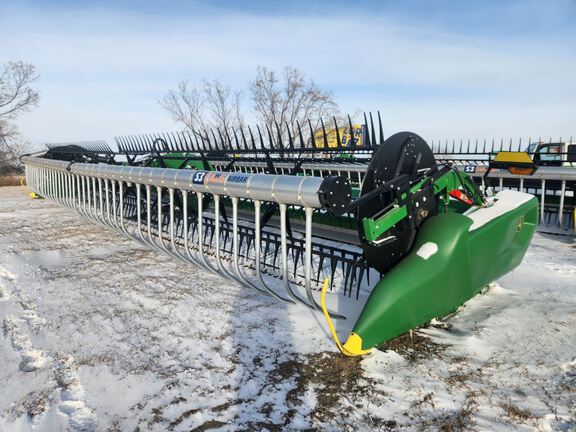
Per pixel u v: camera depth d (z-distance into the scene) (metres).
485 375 2.86
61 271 5.29
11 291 4.59
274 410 2.54
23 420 2.48
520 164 5.73
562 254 6.12
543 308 3.92
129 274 5.11
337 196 2.77
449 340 3.35
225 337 3.46
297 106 24.61
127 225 7.38
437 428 2.35
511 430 2.31
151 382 2.84
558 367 2.92
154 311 4.00
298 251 4.44
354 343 2.95
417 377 2.85
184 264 5.46
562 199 7.63
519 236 4.02
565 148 10.38
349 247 6.06
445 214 3.38
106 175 5.95
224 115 25.39
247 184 3.34
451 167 3.71
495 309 3.93
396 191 3.29
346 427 2.38
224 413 2.52
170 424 2.43
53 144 12.16
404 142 3.58
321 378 2.87
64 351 3.26
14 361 3.13
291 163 7.95
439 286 3.18
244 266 5.13
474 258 3.36
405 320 3.09
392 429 2.36
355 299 4.21
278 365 3.04
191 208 6.16
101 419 2.48
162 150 7.43
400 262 3.28
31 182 12.70
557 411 2.45
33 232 7.72
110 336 3.51
